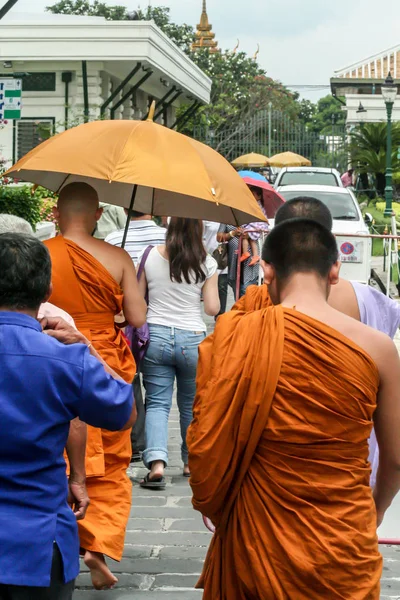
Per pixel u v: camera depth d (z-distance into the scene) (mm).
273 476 2879
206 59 61281
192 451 2932
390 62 52750
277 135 45344
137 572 5090
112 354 4836
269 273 3209
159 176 4801
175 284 6480
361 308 3943
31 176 5836
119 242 7418
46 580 2871
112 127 5066
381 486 3236
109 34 20578
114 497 4766
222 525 3021
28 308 3059
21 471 2893
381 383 2973
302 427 2836
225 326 2994
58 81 21562
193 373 6574
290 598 2844
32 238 3115
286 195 18359
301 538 2836
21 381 2904
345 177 36906
